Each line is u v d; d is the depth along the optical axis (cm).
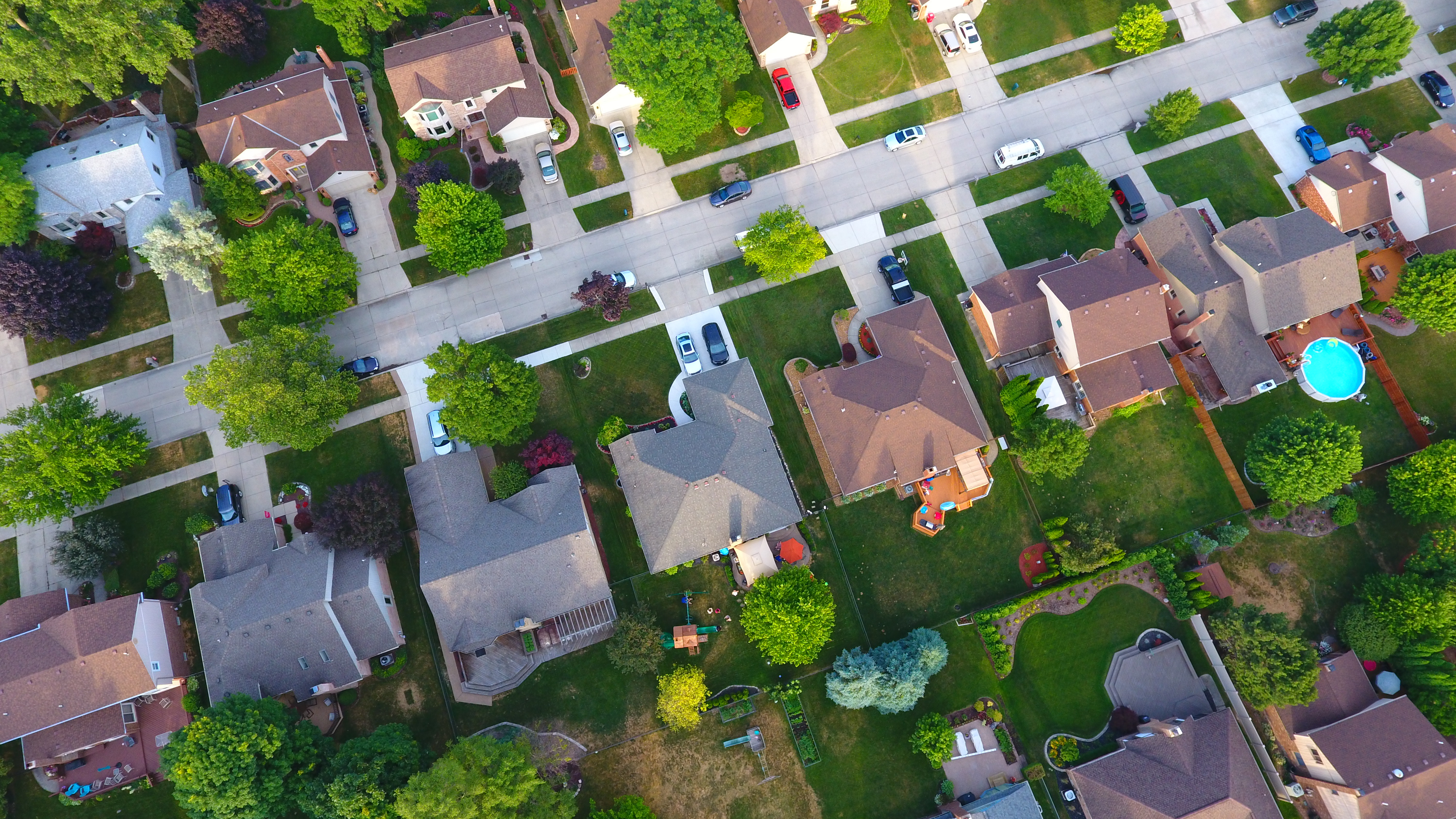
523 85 6297
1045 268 6150
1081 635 5700
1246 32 6944
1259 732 5491
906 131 6556
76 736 5147
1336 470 5425
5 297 5469
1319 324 6188
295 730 4978
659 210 6462
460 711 5522
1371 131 6644
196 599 5375
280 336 5391
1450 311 5684
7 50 5506
